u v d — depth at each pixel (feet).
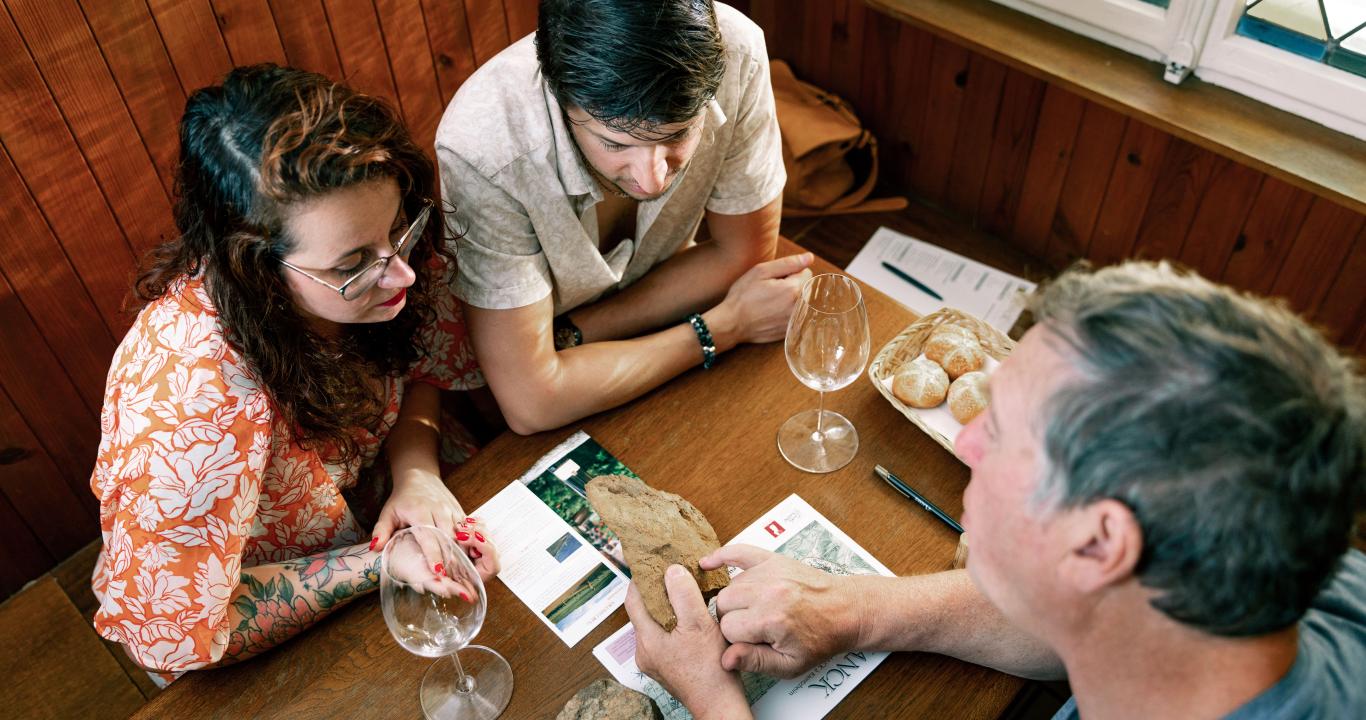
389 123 3.53
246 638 3.81
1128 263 2.34
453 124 4.19
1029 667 3.56
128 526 3.59
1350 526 2.12
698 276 5.29
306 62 6.38
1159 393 2.04
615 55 3.52
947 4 7.36
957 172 8.18
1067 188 7.47
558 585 3.99
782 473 4.37
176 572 3.61
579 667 3.73
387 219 3.54
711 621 3.59
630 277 5.48
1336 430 2.01
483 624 3.87
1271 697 2.28
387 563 3.56
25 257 5.66
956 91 7.71
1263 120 6.22
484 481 4.44
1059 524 2.23
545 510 4.29
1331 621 2.60
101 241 5.94
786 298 4.92
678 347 4.81
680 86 3.62
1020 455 2.28
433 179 3.80
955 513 4.21
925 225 8.34
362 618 3.96
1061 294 2.30
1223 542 2.04
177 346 3.58
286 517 4.24
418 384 5.09
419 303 4.33
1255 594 2.10
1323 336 2.20
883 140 8.61
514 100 4.18
